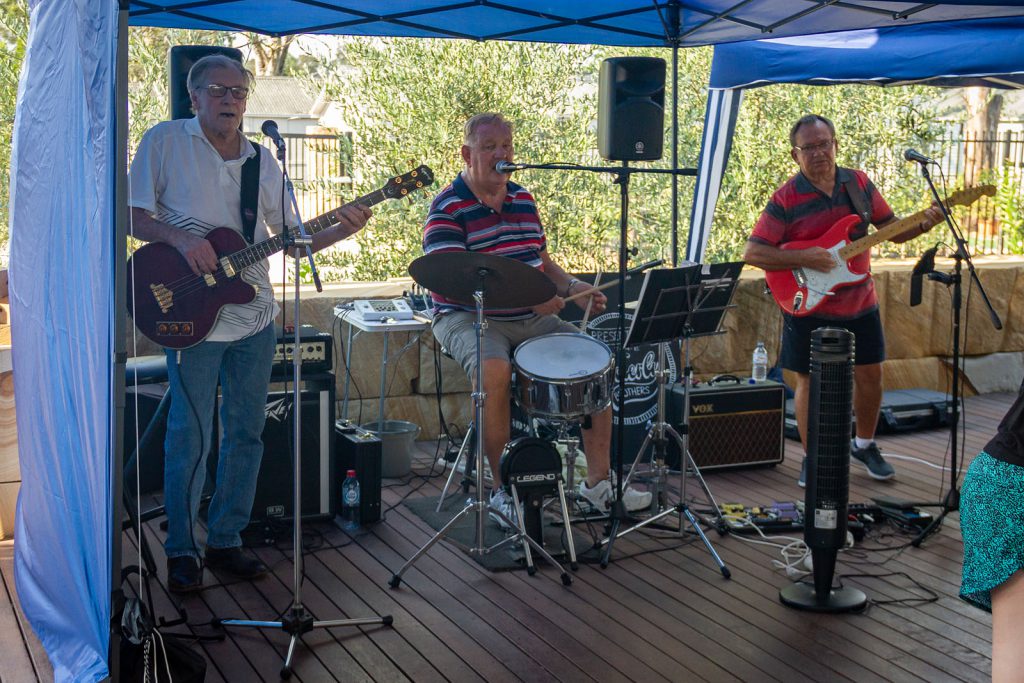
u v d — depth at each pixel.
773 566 4.35
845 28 5.07
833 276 5.23
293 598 3.83
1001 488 2.26
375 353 6.23
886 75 5.88
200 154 3.84
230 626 3.68
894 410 6.77
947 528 4.87
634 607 3.92
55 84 2.92
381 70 8.34
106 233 2.57
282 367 4.67
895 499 5.10
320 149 8.78
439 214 4.65
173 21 5.09
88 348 2.70
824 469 3.84
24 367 3.33
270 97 17.22
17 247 3.29
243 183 3.90
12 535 4.57
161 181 3.83
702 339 6.89
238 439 4.09
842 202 5.29
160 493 5.14
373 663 3.43
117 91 2.76
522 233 4.72
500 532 4.68
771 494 5.43
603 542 4.57
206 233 3.85
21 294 3.28
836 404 3.80
